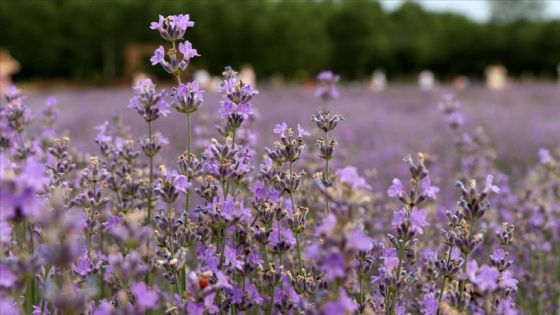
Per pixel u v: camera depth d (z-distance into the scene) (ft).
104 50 147.33
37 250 5.03
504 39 184.24
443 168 21.52
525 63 183.42
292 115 37.19
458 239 6.12
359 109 44.01
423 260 9.48
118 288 7.11
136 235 5.24
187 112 7.71
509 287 7.01
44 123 14.48
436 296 7.12
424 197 6.22
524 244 12.46
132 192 8.63
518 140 28.37
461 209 6.73
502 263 7.25
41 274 6.58
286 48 147.64
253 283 7.97
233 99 7.79
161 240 7.25
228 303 6.88
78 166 12.07
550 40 178.60
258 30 143.13
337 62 179.11
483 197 6.02
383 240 12.06
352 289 8.55
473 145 17.85
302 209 7.48
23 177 4.47
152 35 145.89
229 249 6.96
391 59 188.44
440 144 27.37
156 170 12.22
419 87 88.89
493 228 12.23
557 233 13.32
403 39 196.24
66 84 111.14
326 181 7.02
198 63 140.77
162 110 8.41
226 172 7.51
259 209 7.61
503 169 24.17
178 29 7.68
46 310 6.64
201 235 7.45
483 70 187.11
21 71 143.64
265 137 24.32
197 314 5.53
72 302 4.83
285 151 7.77
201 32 139.95
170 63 7.72
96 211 8.20
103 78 142.10
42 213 4.57
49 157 10.12
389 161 23.15
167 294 9.59
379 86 93.66
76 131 27.25
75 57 146.10
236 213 6.98
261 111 39.14
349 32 177.06
